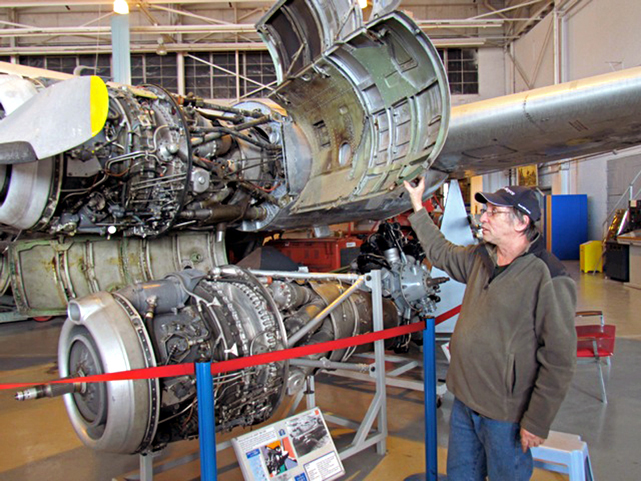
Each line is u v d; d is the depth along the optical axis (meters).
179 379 2.18
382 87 3.82
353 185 4.05
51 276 4.10
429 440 2.56
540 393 1.72
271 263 4.82
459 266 2.25
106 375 1.95
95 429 2.14
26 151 3.04
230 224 4.77
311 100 4.35
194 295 2.46
